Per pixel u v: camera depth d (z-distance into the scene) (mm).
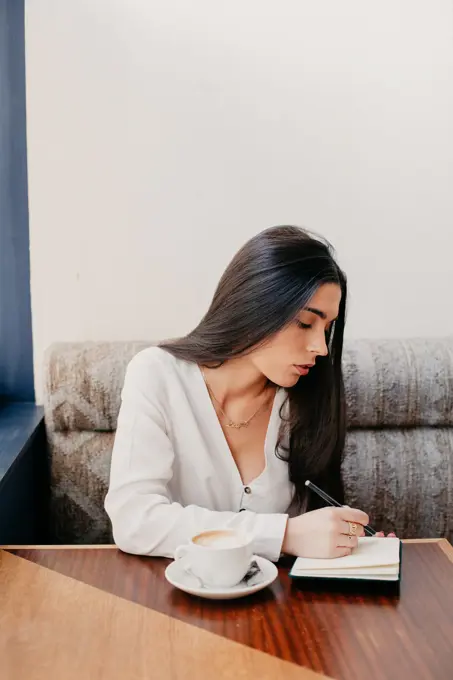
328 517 1146
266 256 1269
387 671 818
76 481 1878
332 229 2137
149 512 1199
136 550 1170
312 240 1279
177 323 2125
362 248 2148
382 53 2098
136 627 916
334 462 1447
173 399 1390
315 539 1124
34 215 2072
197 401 1408
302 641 886
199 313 2123
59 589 1028
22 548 1191
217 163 2090
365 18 2086
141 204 2086
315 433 1415
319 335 1266
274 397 1454
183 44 2055
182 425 1387
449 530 1938
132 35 2043
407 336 2182
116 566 1120
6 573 1082
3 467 1450
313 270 1250
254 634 901
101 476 1871
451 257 2174
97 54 2043
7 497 1533
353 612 969
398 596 1022
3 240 2074
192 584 1021
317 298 1248
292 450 1432
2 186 2059
